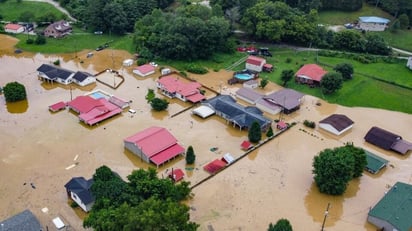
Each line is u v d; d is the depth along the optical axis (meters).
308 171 76.94
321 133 89.31
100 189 61.00
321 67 115.12
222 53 124.44
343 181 68.50
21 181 71.56
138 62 118.12
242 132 88.12
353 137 88.50
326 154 70.38
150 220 49.66
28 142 82.31
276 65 118.12
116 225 51.84
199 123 90.81
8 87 95.38
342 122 89.94
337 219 66.19
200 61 121.06
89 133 85.81
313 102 101.38
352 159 68.94
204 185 72.25
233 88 106.69
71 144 82.06
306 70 109.00
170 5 157.62
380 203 66.56
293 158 80.50
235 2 136.12
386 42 128.00
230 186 72.31
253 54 124.44
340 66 109.06
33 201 67.12
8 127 86.94
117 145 82.25
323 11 147.75
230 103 93.50
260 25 124.25
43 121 89.56
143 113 94.06
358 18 143.38
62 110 94.06
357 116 96.50
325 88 102.19
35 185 70.69
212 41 119.62
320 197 70.75
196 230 56.72
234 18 132.88
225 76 113.25
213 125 90.25
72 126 88.12
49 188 70.06
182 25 117.69
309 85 107.38
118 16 134.50
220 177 74.44
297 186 73.06
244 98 100.19
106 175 64.88
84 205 63.66
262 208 67.69
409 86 106.12
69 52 125.88
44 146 81.25
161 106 93.75
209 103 94.69
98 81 108.56
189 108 96.38
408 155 83.25
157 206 53.41
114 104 95.25
